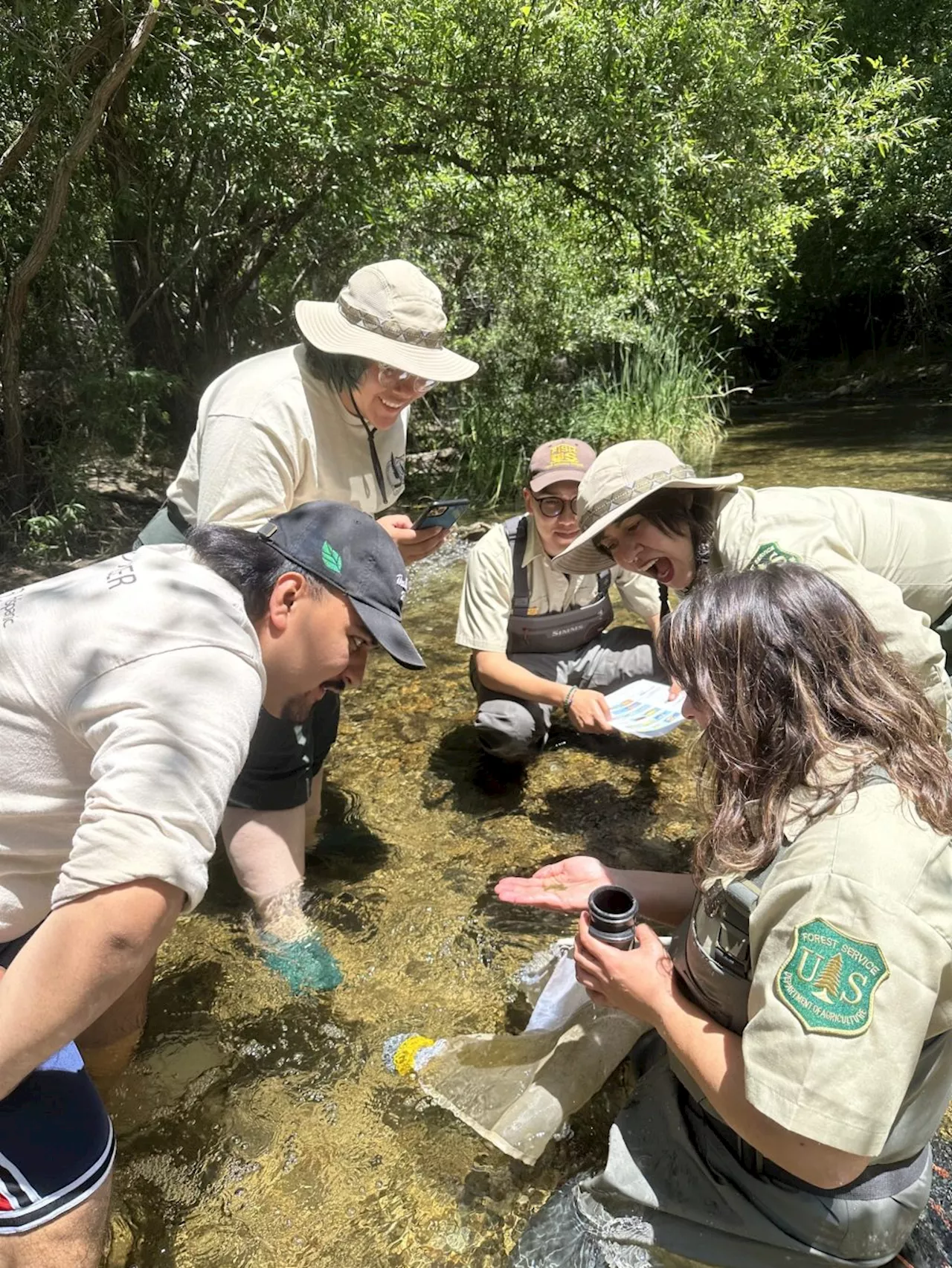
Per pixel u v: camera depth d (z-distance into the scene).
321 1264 1.48
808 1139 1.07
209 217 7.12
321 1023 1.97
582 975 1.46
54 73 4.95
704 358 10.05
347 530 1.44
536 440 7.74
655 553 1.88
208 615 1.24
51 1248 1.25
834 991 1.06
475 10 6.25
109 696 1.16
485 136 7.10
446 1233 1.52
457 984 2.07
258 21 5.79
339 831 2.66
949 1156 1.60
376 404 2.23
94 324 6.66
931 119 8.60
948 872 1.12
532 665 3.02
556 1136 1.68
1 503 5.59
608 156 6.95
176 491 2.31
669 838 2.60
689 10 6.47
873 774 1.17
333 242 8.30
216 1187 1.62
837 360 15.01
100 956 1.06
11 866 1.31
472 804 2.79
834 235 13.76
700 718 1.33
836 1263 1.28
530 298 8.49
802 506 1.84
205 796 1.13
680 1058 1.30
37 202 5.80
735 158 6.95
